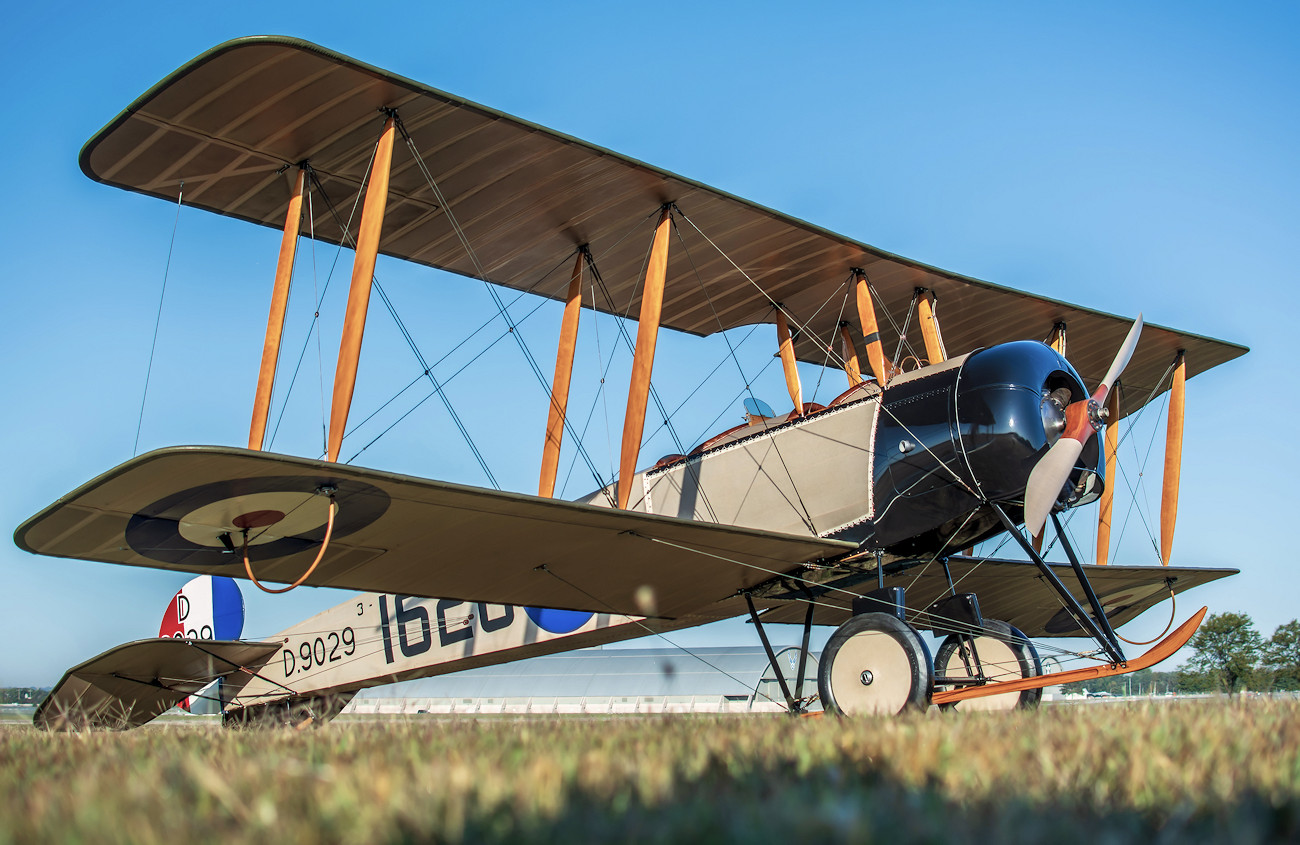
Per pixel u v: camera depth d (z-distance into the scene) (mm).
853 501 7359
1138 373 11000
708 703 22234
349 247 8109
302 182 6551
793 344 9672
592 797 1784
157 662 10141
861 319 8570
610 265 8641
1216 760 2205
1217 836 1543
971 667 7188
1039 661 6949
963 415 6887
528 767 2098
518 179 7168
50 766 2656
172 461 4684
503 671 26031
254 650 10570
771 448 7973
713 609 8844
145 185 6809
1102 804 1797
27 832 1534
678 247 8289
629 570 7383
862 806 1704
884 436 7277
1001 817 1646
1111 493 10367
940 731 2797
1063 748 2439
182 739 3609
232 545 5973
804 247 8289
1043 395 6887
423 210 7590
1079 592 10617
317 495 5414
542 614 10172
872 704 6113
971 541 7473
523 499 5715
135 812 1646
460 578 7309
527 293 9234
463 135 6566
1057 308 9531
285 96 5984
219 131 6289
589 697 23844
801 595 8070
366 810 1610
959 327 10000
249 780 1948
